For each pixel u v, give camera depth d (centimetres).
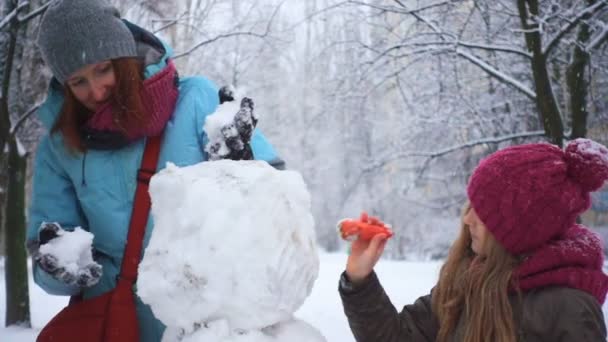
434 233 1417
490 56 998
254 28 938
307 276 146
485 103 1059
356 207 1911
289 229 144
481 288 189
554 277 176
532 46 782
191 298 138
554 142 781
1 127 736
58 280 184
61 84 204
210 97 204
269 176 148
